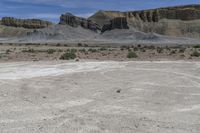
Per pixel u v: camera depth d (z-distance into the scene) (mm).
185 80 18516
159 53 52281
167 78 19359
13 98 13133
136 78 19344
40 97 13438
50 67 26094
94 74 21094
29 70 23797
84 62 31344
